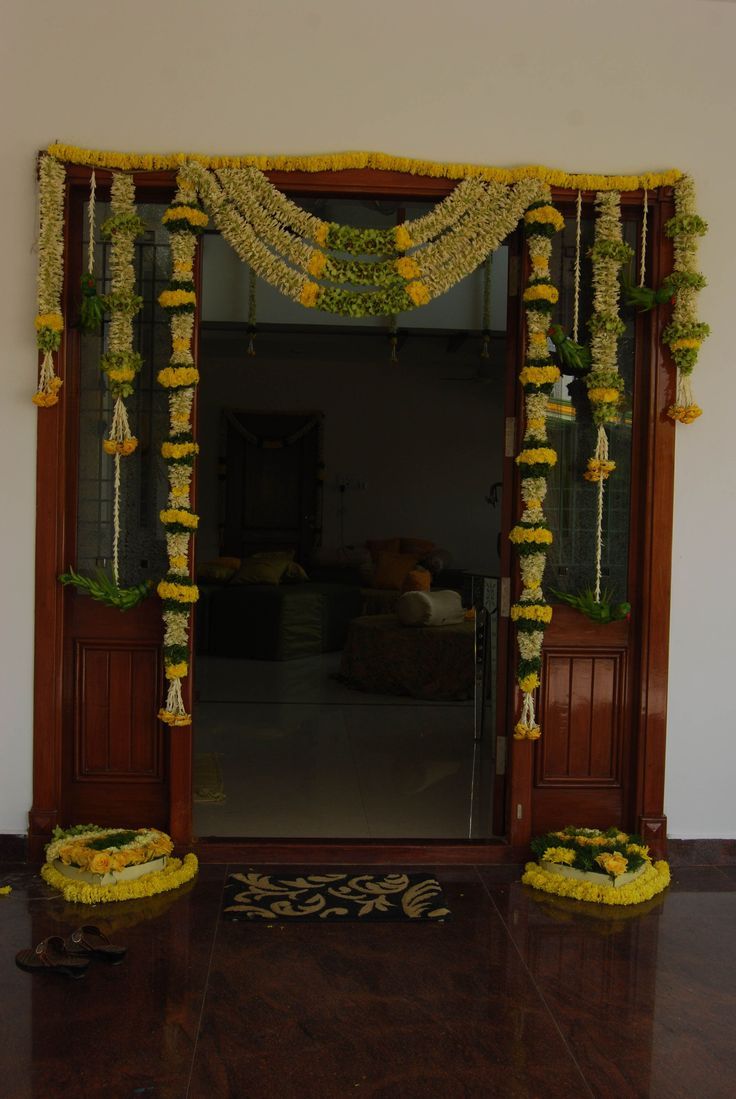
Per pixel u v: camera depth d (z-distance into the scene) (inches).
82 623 149.2
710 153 149.3
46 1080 91.0
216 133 145.8
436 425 434.6
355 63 146.4
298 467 430.0
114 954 113.5
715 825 152.5
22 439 145.9
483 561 437.1
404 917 128.5
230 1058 95.0
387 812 169.8
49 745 145.9
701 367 150.4
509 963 116.2
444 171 145.8
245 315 317.7
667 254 148.9
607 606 150.3
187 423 145.3
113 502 151.6
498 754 155.2
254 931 123.4
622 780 153.7
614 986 111.0
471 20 147.1
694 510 150.8
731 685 151.9
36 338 144.9
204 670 317.1
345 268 143.3
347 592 369.4
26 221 145.2
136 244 151.5
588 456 155.1
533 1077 92.9
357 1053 96.3
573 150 148.3
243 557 428.1
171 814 147.5
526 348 149.4
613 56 148.3
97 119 144.6
